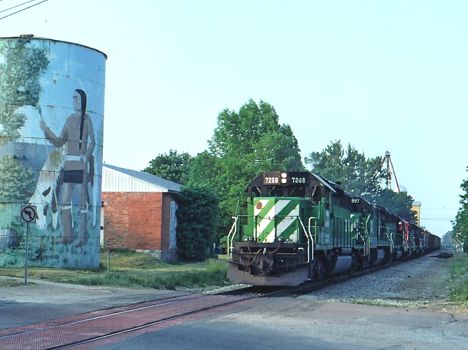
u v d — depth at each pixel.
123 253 42.62
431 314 16.56
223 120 64.19
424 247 85.12
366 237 36.31
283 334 12.45
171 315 14.92
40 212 29.03
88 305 16.64
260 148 57.50
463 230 74.31
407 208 114.56
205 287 25.64
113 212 44.91
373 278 31.33
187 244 45.84
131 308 16.31
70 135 29.92
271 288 24.58
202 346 10.89
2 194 28.77
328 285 26.06
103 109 32.12
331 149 110.25
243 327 13.21
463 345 11.67
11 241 28.58
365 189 107.06
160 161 97.00
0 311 14.92
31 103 29.19
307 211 24.38
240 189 55.72
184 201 46.50
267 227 23.69
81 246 30.11
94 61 31.16
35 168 29.09
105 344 10.84
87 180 30.53
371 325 14.08
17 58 29.19
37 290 20.17
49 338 11.37
